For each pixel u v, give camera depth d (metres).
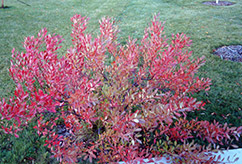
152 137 2.88
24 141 2.89
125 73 2.39
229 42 6.38
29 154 2.71
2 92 3.99
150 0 13.51
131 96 2.11
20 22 8.73
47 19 9.28
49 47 2.33
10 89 4.10
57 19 9.31
